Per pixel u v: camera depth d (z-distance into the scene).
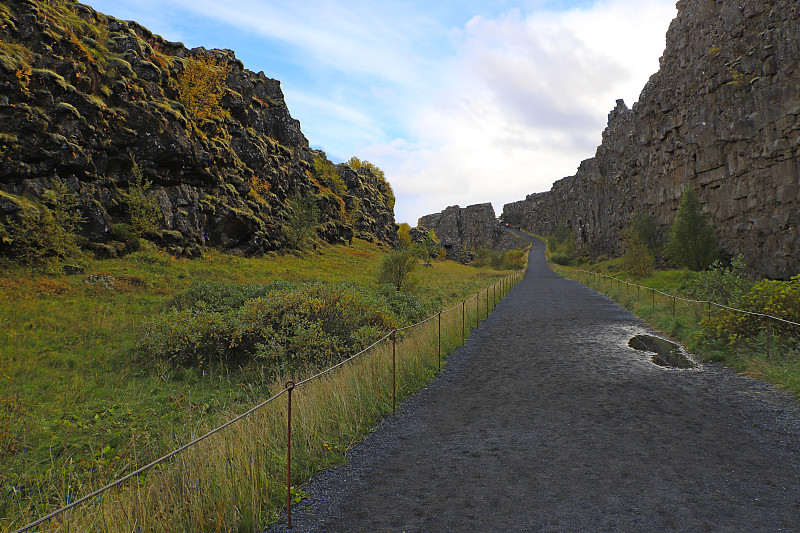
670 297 20.41
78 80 25.83
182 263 26.42
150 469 5.33
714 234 43.91
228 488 4.42
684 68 50.91
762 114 38.62
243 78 46.75
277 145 49.75
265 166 43.81
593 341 14.22
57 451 6.48
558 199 176.00
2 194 19.95
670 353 12.19
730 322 11.52
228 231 34.22
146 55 32.75
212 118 37.78
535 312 21.98
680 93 51.50
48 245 20.20
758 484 4.83
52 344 11.78
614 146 83.00
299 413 6.36
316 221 46.91
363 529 4.13
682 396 8.23
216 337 11.40
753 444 5.96
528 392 8.83
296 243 42.41
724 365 10.41
